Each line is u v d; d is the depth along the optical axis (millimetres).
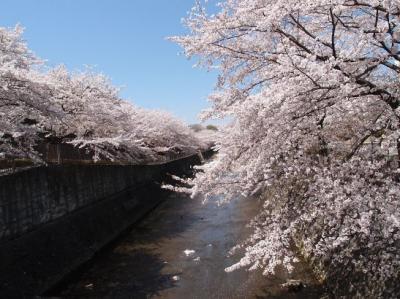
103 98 19984
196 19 7238
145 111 36844
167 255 13398
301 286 9430
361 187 5984
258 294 9414
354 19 6941
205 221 18234
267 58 6969
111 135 20578
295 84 5883
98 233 15000
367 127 6875
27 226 11258
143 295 10055
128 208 19062
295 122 6191
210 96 7676
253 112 6129
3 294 8891
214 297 9562
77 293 10406
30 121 15328
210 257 12727
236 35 6953
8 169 12172
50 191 12805
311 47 6910
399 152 6121
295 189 7660
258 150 6484
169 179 31078
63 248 12273
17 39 11906
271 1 6320
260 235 7570
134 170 22969
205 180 7355
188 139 46625
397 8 5562
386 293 6488
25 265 10227
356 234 7012
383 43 6145
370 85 6043
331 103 6109
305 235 10422
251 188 7879
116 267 12469
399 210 5457
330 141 7391
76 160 18328
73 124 17703
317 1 5418
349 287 7840
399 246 6199
